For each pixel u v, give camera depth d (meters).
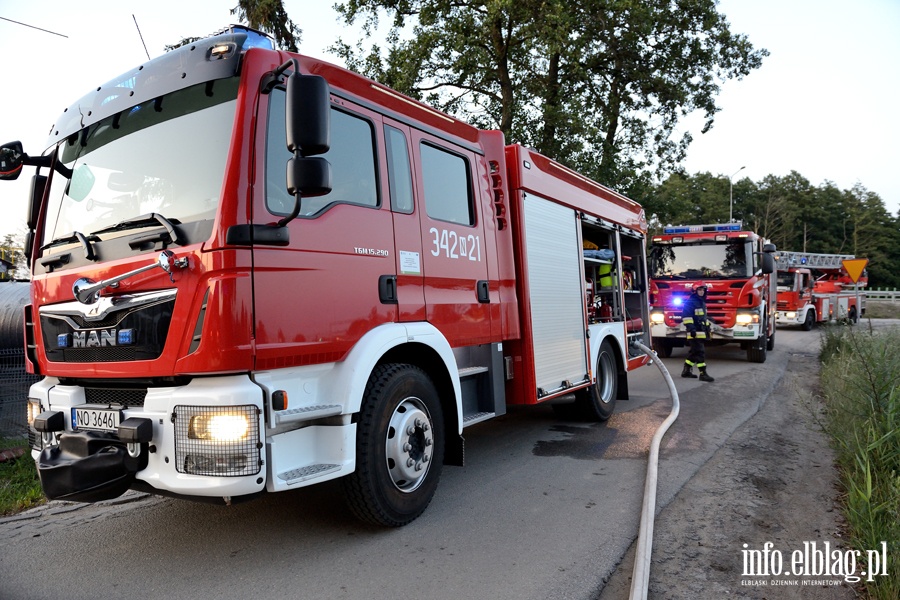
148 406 3.00
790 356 14.27
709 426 6.66
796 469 5.03
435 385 4.26
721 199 69.19
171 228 2.96
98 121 3.66
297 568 3.29
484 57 16.25
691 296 10.45
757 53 19.56
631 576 3.20
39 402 3.69
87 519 4.09
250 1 13.84
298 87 2.83
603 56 18.23
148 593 3.04
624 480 4.78
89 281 3.30
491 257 4.94
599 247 7.77
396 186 3.97
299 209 2.92
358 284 3.51
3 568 3.34
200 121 3.16
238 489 2.82
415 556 3.42
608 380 7.25
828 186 79.00
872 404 4.75
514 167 5.44
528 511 4.13
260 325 2.92
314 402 3.24
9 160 3.88
